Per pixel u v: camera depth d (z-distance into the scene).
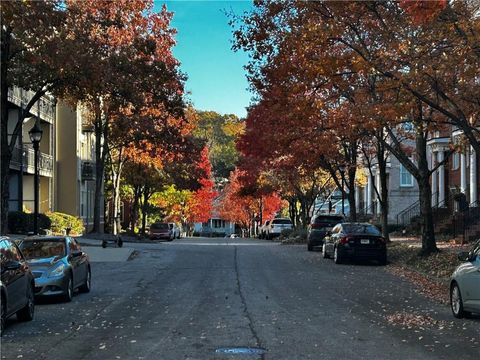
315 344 8.99
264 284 16.77
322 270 20.83
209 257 27.19
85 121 45.19
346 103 22.03
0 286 9.57
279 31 16.98
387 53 13.90
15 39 19.44
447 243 27.06
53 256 13.96
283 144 25.58
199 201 65.12
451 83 14.97
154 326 10.55
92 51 19.38
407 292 15.04
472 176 32.59
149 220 69.56
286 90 17.52
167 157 36.22
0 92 19.22
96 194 39.34
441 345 8.95
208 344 9.01
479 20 13.17
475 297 10.53
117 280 18.36
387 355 8.29
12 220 31.39
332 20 15.08
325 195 52.25
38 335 9.87
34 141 23.59
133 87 20.78
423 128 18.06
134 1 25.11
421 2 11.58
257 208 68.81
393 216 48.19
